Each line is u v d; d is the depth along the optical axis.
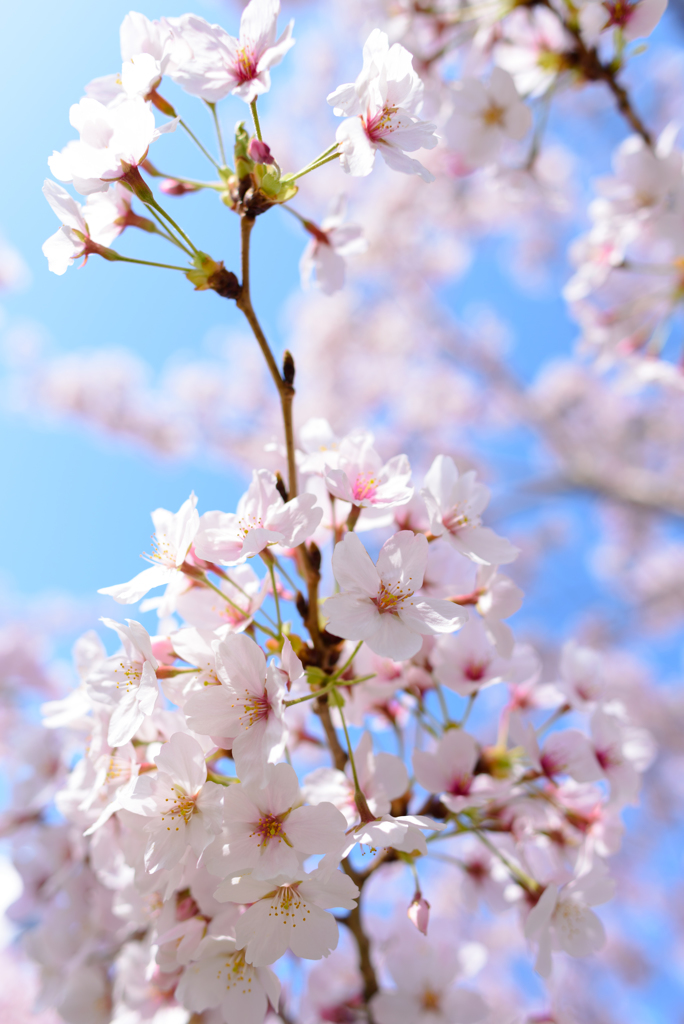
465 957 0.49
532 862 0.47
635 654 2.16
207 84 0.42
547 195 0.73
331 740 0.44
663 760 1.92
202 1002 0.41
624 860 1.74
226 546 0.41
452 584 0.46
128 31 0.44
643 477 1.80
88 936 0.51
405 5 0.75
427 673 0.47
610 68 0.62
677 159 0.64
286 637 0.41
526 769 0.46
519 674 0.47
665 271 0.73
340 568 0.41
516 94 0.67
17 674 1.14
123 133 0.42
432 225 2.07
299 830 0.39
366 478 0.44
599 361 0.82
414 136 0.43
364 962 0.48
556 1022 0.49
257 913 0.40
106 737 0.42
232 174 0.43
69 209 0.43
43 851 0.52
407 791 0.46
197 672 0.42
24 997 0.86
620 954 1.65
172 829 0.40
